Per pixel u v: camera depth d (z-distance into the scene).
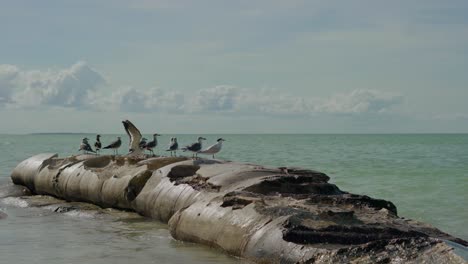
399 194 19.59
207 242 10.59
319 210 9.87
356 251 7.90
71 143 94.75
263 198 11.03
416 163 33.78
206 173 14.33
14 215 16.53
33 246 11.70
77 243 11.96
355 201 11.29
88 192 17.83
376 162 35.03
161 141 109.38
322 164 33.56
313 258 8.07
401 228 9.37
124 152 49.12
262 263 8.88
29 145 80.38
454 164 32.69
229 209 10.49
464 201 17.73
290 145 77.19
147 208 14.91
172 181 14.56
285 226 9.00
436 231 9.77
